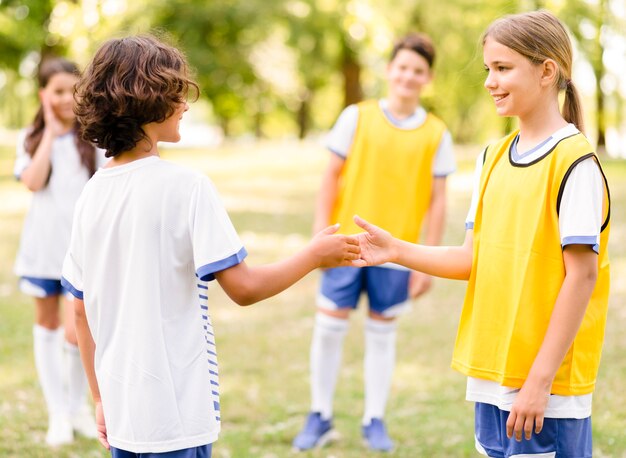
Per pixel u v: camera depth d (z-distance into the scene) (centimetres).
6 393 473
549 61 229
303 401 469
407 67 406
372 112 411
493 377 237
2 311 663
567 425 230
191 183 213
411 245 255
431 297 727
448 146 414
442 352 565
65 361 514
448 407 457
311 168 1917
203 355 216
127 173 215
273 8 2381
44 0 1698
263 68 2723
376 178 404
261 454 391
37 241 402
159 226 210
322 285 411
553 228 227
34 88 2139
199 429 212
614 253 809
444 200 416
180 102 216
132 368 211
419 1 1823
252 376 516
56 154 399
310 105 3500
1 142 2716
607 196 227
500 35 232
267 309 696
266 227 1095
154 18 2345
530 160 233
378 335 408
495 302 238
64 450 388
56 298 411
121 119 211
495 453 241
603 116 1688
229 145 2825
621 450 374
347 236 232
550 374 221
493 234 241
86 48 1712
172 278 212
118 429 215
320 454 392
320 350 409
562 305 222
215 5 2450
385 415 447
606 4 1366
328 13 2302
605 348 535
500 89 233
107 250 215
